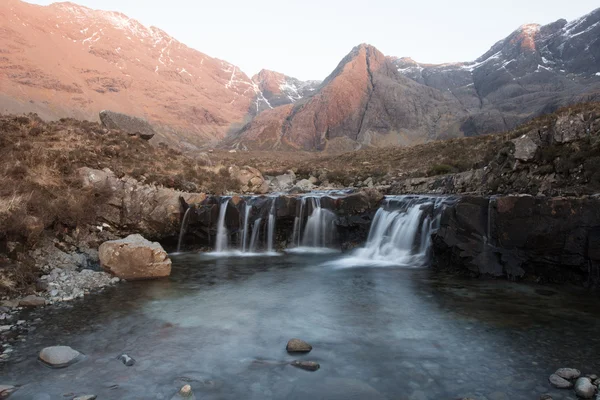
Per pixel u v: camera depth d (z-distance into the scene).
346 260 14.66
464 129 136.75
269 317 7.89
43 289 9.18
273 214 17.59
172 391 4.88
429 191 20.41
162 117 198.75
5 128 17.27
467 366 5.59
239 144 159.62
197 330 7.10
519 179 13.39
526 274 10.61
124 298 9.16
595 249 9.14
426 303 8.78
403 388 4.97
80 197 14.02
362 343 6.51
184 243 16.98
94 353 6.02
